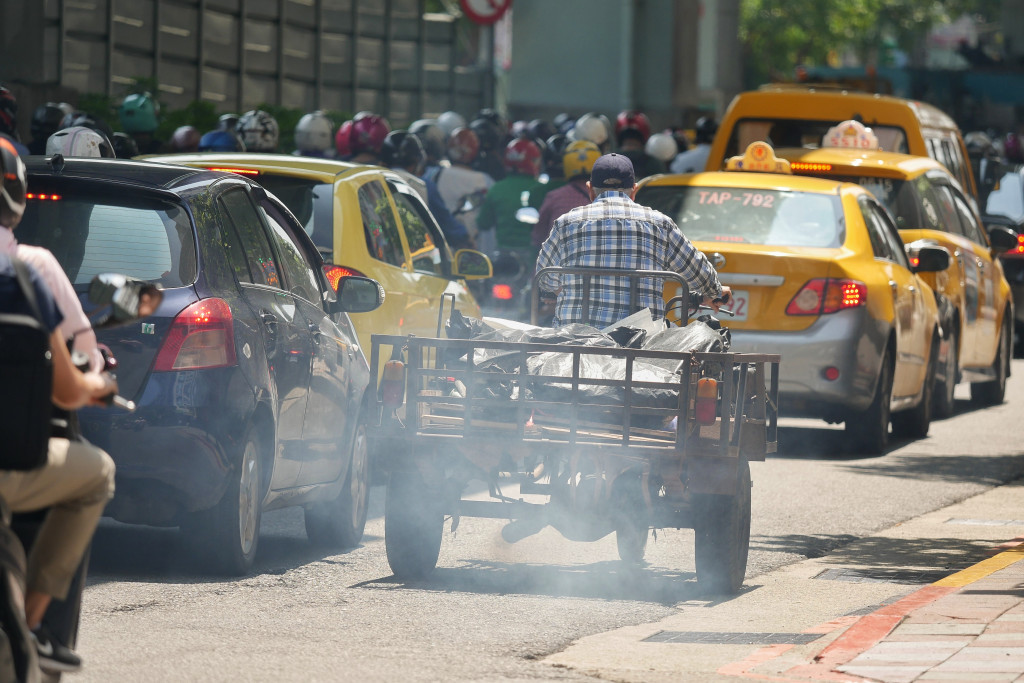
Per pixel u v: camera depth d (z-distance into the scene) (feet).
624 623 62.64
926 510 93.81
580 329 69.72
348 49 273.95
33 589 40.70
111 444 64.80
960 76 419.13
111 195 68.54
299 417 73.15
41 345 37.96
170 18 227.20
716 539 67.87
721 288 78.84
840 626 61.52
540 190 140.77
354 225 92.58
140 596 64.59
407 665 54.49
